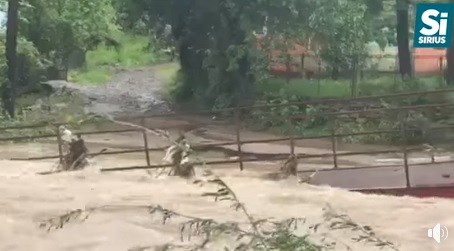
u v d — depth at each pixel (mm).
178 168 10734
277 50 29250
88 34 37781
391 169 11719
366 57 28750
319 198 8977
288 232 4004
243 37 28984
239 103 28641
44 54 37125
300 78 29750
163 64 49938
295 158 12094
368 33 28031
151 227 6512
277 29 28188
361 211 8008
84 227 6582
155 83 41656
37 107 31453
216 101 29062
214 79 29422
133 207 7566
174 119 28500
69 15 36812
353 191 10133
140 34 37625
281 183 10656
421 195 10359
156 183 9828
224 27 29266
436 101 24984
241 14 28094
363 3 27547
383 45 29234
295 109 26375
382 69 29750
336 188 10258
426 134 18094
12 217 7223
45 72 36656
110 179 10609
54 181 10234
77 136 13109
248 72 29031
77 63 47312
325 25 27266
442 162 11500
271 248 3795
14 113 29953
